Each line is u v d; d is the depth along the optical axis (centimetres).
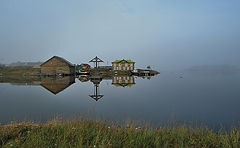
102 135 460
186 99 1536
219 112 1010
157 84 3161
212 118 864
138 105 1230
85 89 2322
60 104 1258
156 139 420
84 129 509
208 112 1010
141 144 397
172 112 1003
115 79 4647
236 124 737
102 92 2023
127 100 1462
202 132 522
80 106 1183
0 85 2786
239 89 2381
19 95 1734
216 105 1250
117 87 2597
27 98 1547
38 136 432
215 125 727
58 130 493
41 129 509
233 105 1248
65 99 1502
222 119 843
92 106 1182
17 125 558
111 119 824
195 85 2975
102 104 1266
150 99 1523
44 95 1741
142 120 805
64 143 380
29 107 1139
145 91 2128
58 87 2556
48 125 564
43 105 1214
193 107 1170
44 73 6184
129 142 404
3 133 452
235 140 411
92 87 2584
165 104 1278
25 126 544
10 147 364
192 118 867
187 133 502
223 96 1736
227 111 1039
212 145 407
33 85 2817
